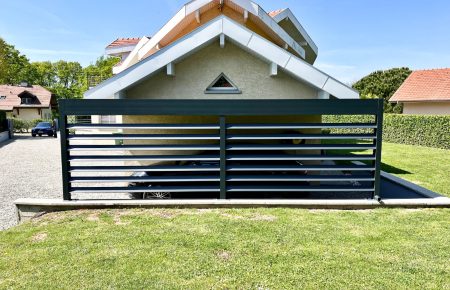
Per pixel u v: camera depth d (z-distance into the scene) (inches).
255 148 261.9
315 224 216.8
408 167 473.4
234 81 301.1
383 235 199.5
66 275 152.2
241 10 359.6
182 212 241.8
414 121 772.0
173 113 253.6
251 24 382.6
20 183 402.3
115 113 251.8
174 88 299.3
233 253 174.1
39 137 1285.7
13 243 188.4
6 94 1935.3
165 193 298.7
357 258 169.0
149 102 252.1
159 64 267.1
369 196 298.4
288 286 143.3
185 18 359.9
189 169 259.1
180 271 155.6
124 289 140.6
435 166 482.0
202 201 252.1
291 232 202.5
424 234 201.5
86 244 185.8
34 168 519.5
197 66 298.2
